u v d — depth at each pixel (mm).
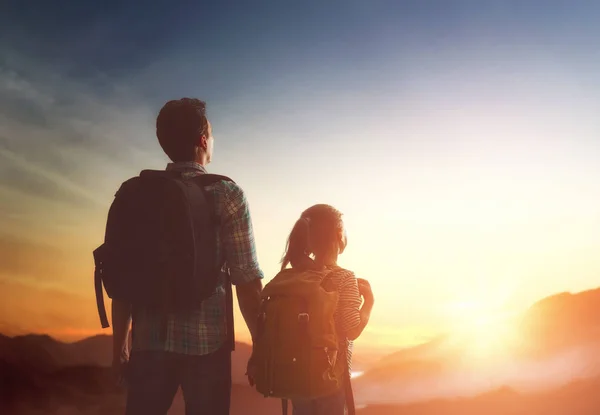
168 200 1899
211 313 1923
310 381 2445
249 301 1981
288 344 2477
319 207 2842
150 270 1857
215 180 1992
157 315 1882
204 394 1888
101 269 1970
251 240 1995
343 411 2588
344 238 2832
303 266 2713
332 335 2500
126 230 1912
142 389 1865
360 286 2762
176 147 2086
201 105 2139
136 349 1897
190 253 1854
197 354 1872
